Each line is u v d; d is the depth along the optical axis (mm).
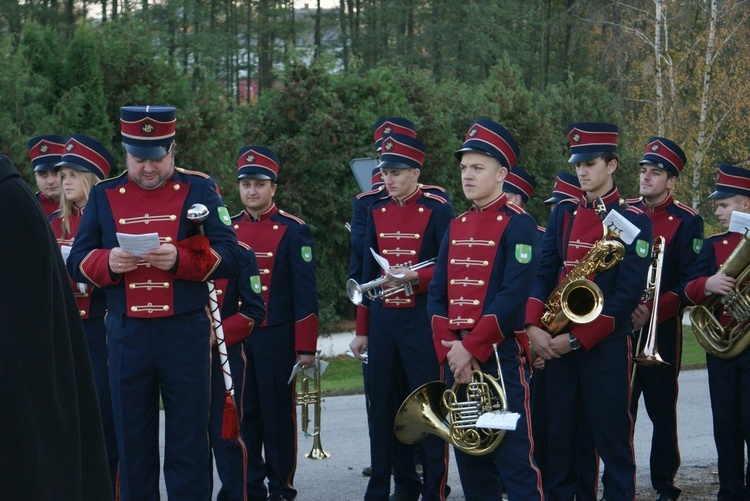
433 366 6133
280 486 6824
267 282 6906
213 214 5109
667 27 26438
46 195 7285
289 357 6930
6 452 2086
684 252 6922
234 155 16812
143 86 15531
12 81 13844
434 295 5496
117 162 15102
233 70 29922
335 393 12695
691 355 16531
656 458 6699
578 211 6035
